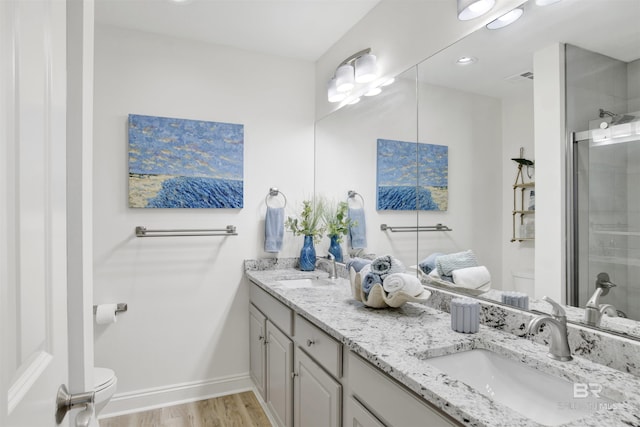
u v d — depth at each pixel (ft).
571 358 3.49
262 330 7.55
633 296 3.18
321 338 4.86
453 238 5.27
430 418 2.94
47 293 1.78
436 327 4.49
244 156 8.68
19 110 1.45
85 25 2.65
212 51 8.41
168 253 8.00
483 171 4.76
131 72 7.71
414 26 5.96
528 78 4.17
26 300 1.52
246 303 8.70
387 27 6.61
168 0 6.72
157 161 7.79
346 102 7.98
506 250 4.50
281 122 9.06
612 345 3.30
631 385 2.95
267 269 8.80
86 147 2.68
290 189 9.14
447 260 5.39
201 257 8.28
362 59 6.77
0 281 1.28
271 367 7.04
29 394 1.53
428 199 5.74
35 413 1.60
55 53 1.91
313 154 9.37
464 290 5.10
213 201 8.27
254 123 8.79
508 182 4.46
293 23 7.56
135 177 7.62
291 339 6.05
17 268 1.43
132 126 7.59
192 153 8.09
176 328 8.07
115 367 7.60
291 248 9.18
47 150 1.78
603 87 3.41
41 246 1.70
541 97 4.02
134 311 7.74
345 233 7.98
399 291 4.95
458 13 4.85
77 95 2.57
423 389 2.93
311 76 9.39
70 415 2.52
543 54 3.99
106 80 7.52
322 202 8.91
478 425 2.43
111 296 7.56
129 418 7.39
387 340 4.02
